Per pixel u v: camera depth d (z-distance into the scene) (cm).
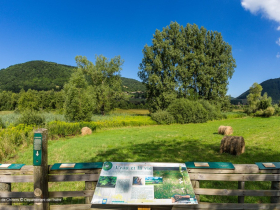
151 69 3866
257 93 5841
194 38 4075
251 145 1141
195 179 335
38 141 313
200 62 4072
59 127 1591
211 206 329
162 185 302
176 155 904
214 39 4306
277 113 4603
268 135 1501
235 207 333
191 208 327
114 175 314
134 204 282
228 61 4366
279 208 338
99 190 297
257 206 337
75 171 333
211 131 1950
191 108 3203
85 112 2302
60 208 333
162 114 3023
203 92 4356
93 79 4622
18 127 1470
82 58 4525
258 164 345
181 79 3916
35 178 315
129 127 2566
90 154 914
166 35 3984
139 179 308
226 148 943
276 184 343
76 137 1594
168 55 3828
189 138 1419
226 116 4131
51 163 782
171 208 320
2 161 836
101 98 4134
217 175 334
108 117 3216
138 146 1103
